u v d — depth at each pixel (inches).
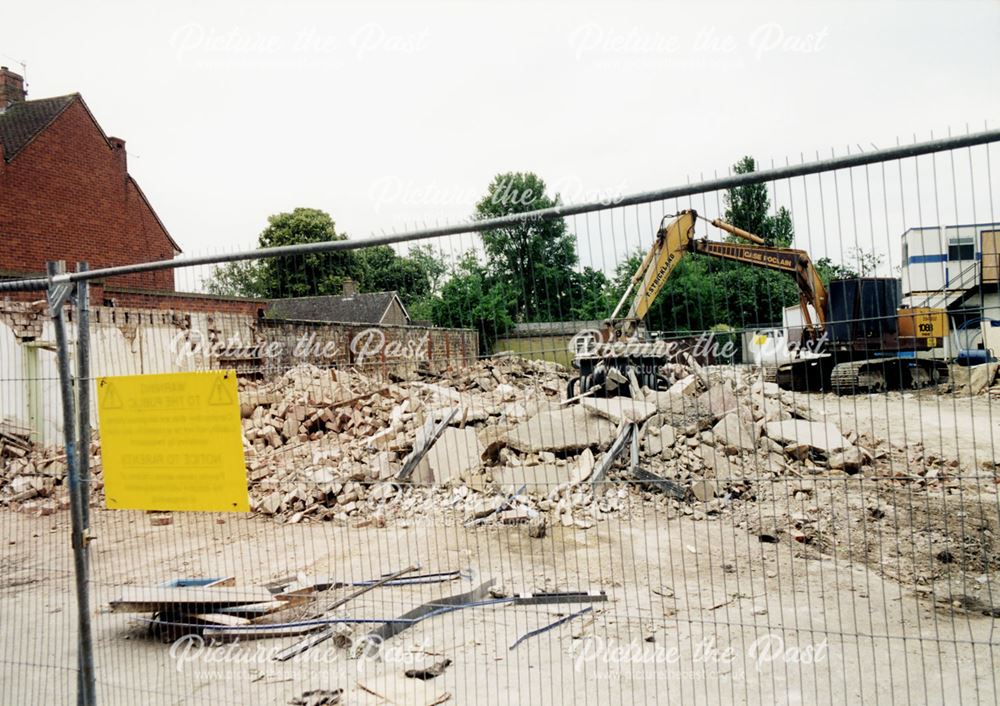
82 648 151.6
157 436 149.5
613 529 303.4
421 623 209.0
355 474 380.2
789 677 163.8
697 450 379.2
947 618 199.0
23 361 267.9
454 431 378.0
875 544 269.7
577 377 413.7
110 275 155.5
